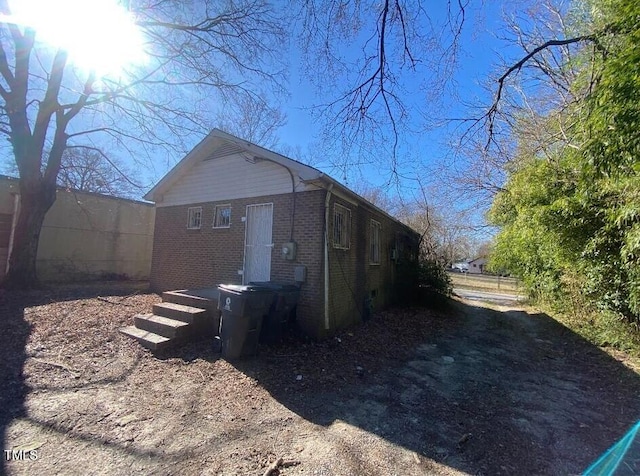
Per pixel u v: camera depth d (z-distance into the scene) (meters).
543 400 4.50
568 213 7.28
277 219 7.54
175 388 4.25
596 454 3.20
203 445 3.10
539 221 8.07
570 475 2.86
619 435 3.57
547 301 12.27
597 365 6.14
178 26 8.89
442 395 4.52
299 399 4.17
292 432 3.40
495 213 13.45
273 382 4.59
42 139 9.52
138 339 5.61
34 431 3.16
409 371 5.42
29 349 4.96
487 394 4.63
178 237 9.80
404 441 3.31
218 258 8.66
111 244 13.59
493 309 13.69
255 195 8.05
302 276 6.82
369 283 9.56
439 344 7.36
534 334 8.95
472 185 13.04
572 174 7.65
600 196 6.07
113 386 4.18
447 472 2.85
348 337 7.05
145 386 4.25
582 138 4.96
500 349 7.23
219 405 3.90
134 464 2.79
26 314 6.46
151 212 15.24
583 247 7.54
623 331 7.14
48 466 2.70
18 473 2.60
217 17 8.62
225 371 4.84
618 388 4.98
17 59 9.15
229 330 5.29
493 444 3.32
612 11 3.86
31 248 9.29
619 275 6.91
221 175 8.94
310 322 6.67
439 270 12.67
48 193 9.62
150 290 10.17
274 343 6.04
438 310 11.77
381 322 9.00
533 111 9.02
